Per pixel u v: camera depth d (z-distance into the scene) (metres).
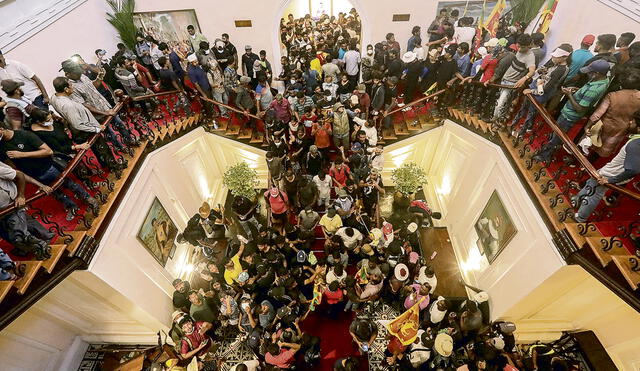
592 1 6.33
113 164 5.38
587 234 4.11
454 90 7.42
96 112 5.29
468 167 7.34
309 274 6.88
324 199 7.49
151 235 6.21
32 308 4.82
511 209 5.55
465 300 6.50
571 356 5.60
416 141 8.50
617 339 5.09
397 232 7.57
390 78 7.15
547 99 5.29
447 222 8.32
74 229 4.57
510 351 5.48
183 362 5.94
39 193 3.78
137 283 5.50
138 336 6.29
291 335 5.09
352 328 5.23
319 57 9.91
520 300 5.16
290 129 7.66
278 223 7.37
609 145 4.16
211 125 8.25
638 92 3.77
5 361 4.59
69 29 7.08
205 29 9.46
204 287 7.31
